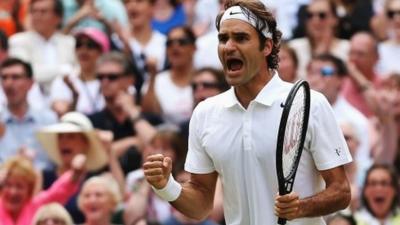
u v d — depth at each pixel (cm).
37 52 2181
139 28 2206
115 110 1905
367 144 1911
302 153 1060
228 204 1092
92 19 2206
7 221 1688
